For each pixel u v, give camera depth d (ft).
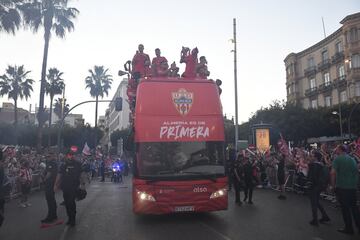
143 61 45.96
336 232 27.89
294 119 147.74
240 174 43.98
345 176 27.48
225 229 29.25
